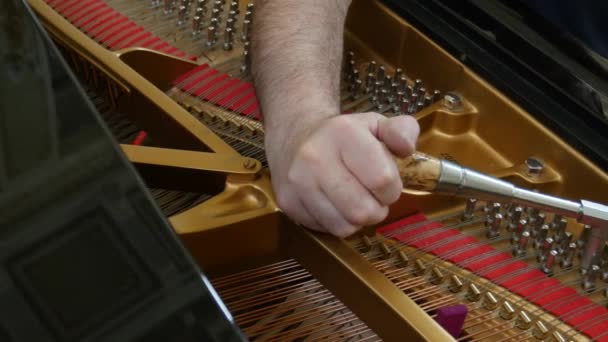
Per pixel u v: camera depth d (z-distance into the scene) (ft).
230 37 4.69
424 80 4.51
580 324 3.22
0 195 1.89
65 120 2.09
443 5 4.45
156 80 4.42
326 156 2.78
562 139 3.84
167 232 1.82
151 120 3.82
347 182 2.75
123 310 1.65
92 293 1.67
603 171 3.71
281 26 3.76
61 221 1.82
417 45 4.45
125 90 3.86
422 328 2.61
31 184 1.91
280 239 3.14
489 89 4.10
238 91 4.41
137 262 1.75
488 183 2.88
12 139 2.05
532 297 3.32
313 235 2.95
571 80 4.05
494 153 4.18
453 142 4.25
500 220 3.62
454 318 2.96
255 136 4.10
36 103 2.16
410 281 3.32
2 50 2.41
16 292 1.67
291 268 3.32
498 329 3.17
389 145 2.76
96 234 1.79
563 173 3.88
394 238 3.51
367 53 4.75
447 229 3.60
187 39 4.76
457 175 2.82
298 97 3.33
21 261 1.72
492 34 4.37
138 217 1.85
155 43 4.65
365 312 2.85
